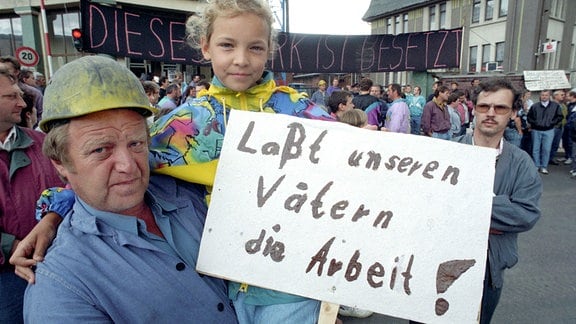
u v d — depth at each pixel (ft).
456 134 22.22
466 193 3.35
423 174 3.40
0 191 4.99
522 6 59.72
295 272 3.32
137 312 2.81
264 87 3.89
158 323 2.89
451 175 3.38
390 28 96.37
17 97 5.10
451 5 76.18
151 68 47.37
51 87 2.63
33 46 43.06
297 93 4.21
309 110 4.06
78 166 2.69
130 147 2.82
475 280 3.25
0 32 45.37
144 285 2.89
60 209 3.53
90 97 2.51
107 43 17.44
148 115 2.96
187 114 3.66
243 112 3.57
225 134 3.54
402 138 3.48
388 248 3.31
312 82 62.80
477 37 71.26
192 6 45.14
